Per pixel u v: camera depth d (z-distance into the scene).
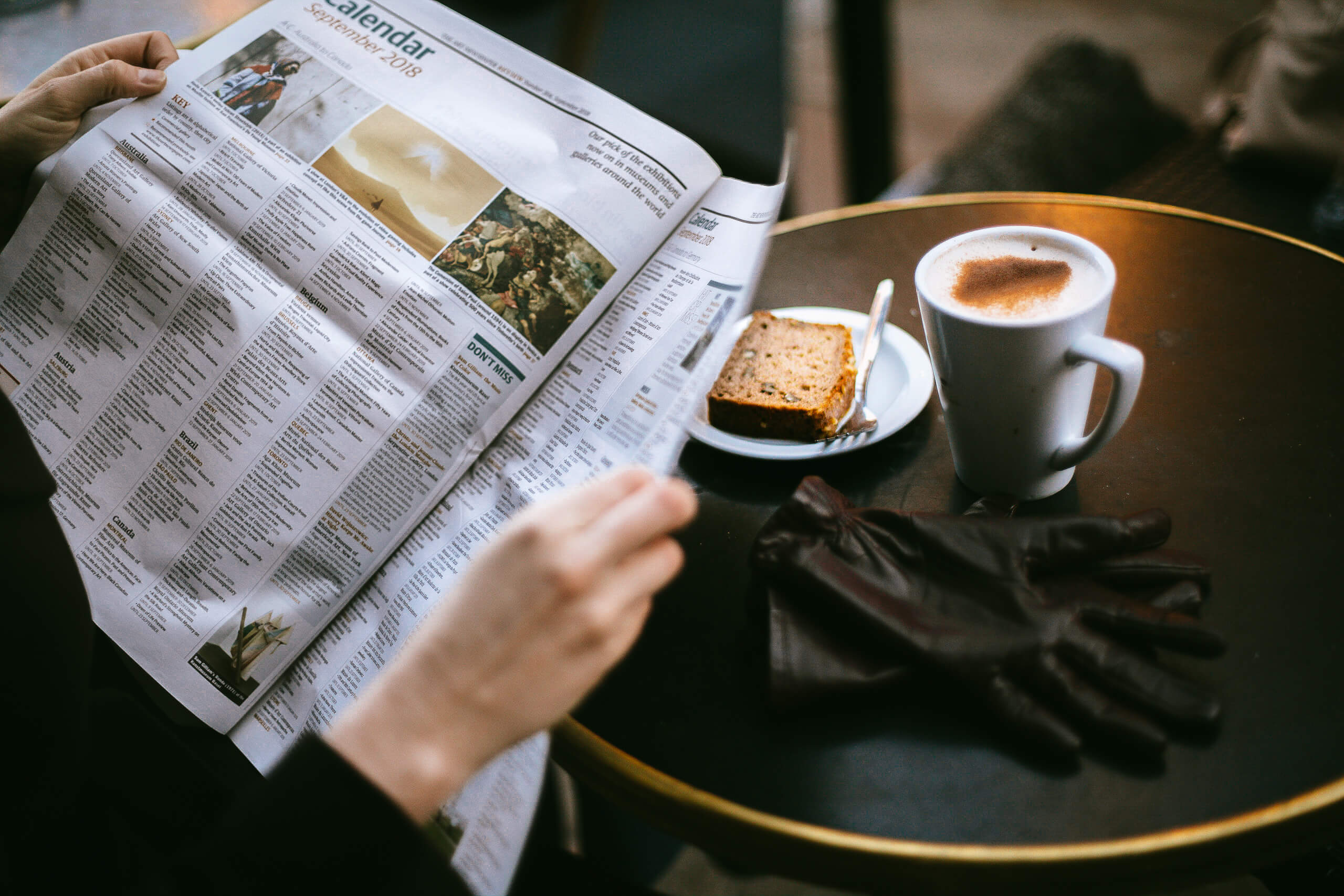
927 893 0.43
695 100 1.78
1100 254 0.56
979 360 0.53
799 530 0.53
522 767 0.47
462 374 0.57
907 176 2.03
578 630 0.36
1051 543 0.50
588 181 0.60
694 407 0.49
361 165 0.61
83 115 0.63
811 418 0.65
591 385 0.55
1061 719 0.45
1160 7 2.76
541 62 0.64
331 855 0.35
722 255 0.57
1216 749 0.45
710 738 0.49
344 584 0.56
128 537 0.58
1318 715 0.46
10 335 0.61
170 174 0.61
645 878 1.07
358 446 0.56
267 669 0.56
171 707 0.62
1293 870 0.63
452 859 0.44
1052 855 0.42
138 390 0.59
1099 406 0.66
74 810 0.48
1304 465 0.59
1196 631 0.47
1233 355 0.68
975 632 0.47
